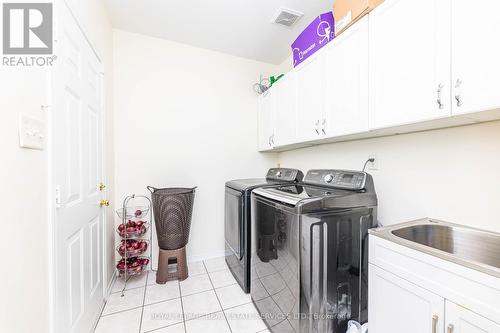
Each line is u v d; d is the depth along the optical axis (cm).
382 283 107
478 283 74
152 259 241
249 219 197
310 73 184
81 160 138
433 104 99
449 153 124
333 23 164
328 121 165
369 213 141
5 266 73
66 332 113
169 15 208
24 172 83
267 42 254
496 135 106
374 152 169
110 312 171
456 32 91
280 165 305
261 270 166
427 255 88
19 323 79
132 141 236
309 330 123
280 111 236
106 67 199
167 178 251
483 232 108
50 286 99
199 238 266
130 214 230
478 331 74
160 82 247
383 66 121
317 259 125
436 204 130
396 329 100
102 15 188
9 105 76
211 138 271
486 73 83
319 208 126
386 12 119
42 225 94
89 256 149
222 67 276
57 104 107
